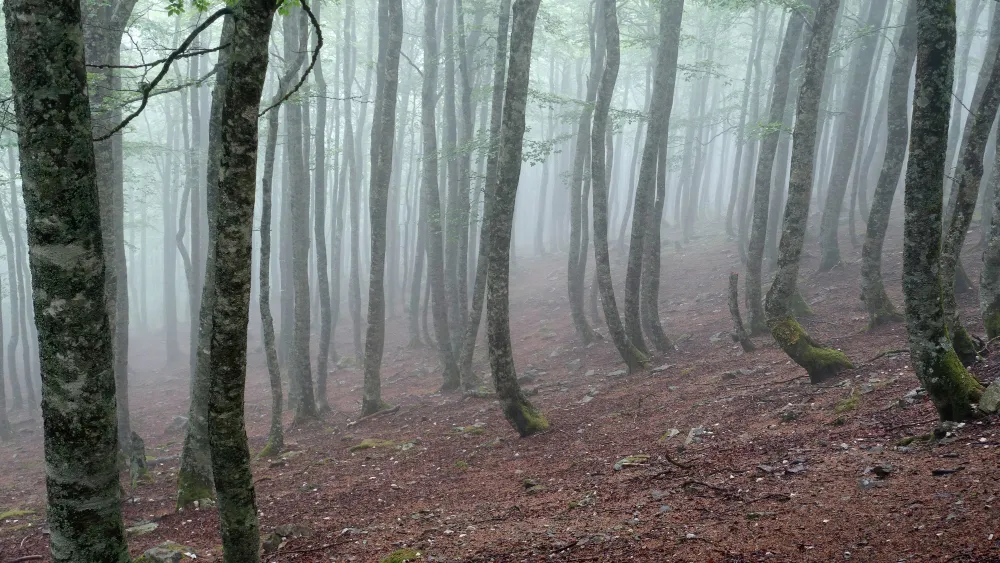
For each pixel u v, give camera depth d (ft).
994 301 30.17
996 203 29.89
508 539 20.04
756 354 43.80
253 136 14.01
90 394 12.72
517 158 34.24
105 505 13.10
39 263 12.23
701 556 15.96
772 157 48.70
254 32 13.41
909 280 21.36
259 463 41.60
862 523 15.92
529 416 36.27
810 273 64.13
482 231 52.70
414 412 51.03
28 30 11.53
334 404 64.08
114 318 35.78
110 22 34.96
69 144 11.99
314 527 25.57
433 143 63.72
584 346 63.98
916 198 20.77
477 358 70.38
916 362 21.63
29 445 64.23
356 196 83.97
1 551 28.32
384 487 30.86
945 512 15.29
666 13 50.21
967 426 20.18
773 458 22.79
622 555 17.02
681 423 31.76
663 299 77.30
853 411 25.95
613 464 27.30
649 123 50.57
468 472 31.04
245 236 14.35
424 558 19.42
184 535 27.55
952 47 19.66
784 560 14.92
